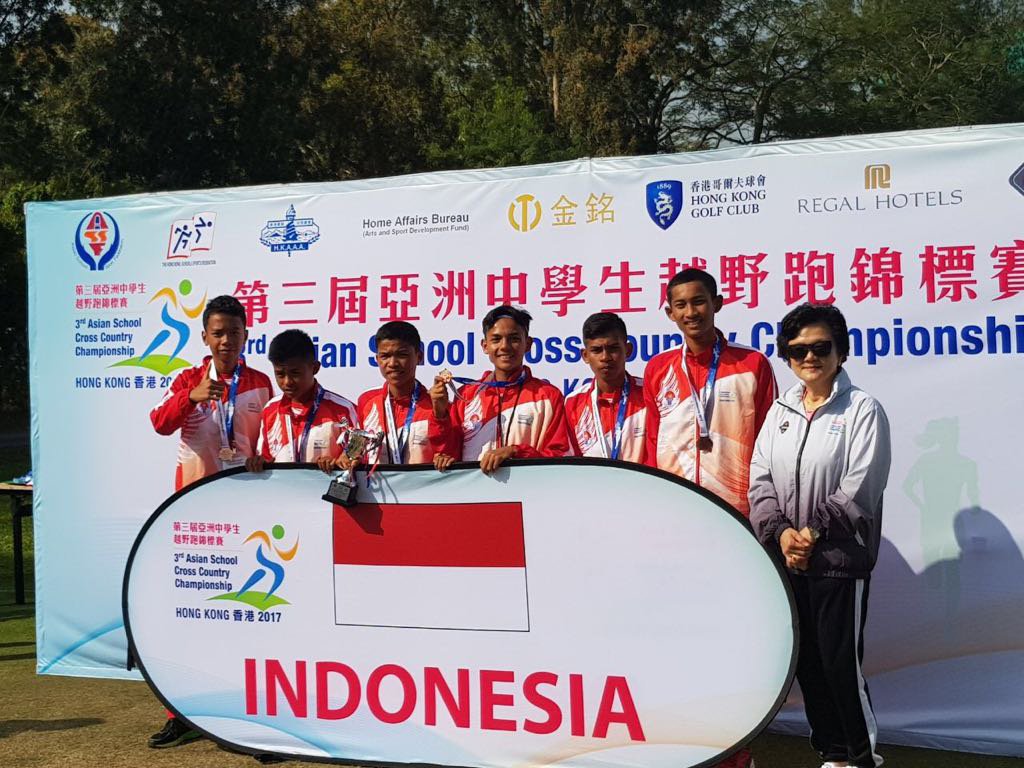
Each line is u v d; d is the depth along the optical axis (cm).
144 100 2588
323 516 373
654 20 2697
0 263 2197
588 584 342
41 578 535
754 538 324
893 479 409
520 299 457
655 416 414
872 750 339
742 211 427
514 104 2730
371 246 480
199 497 388
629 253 442
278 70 2708
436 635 359
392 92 2941
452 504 356
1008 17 3219
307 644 375
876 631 414
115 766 393
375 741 367
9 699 492
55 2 2527
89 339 527
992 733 400
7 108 2567
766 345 423
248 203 501
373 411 416
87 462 526
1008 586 397
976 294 399
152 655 395
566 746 345
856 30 3112
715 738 329
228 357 461
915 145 406
